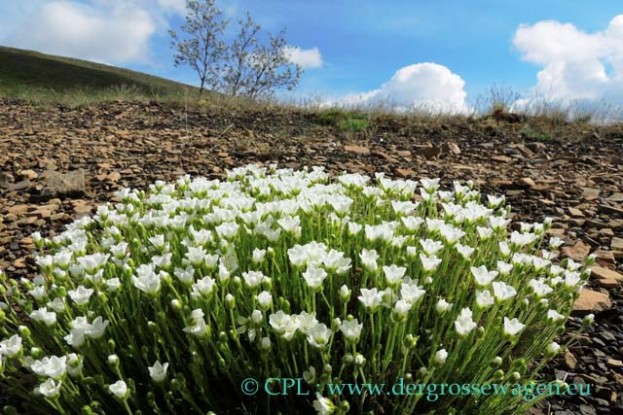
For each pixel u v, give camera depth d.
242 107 1.52
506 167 0.89
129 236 0.40
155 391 0.29
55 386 0.24
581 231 0.57
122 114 1.41
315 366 0.28
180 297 0.30
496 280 0.37
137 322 0.30
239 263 0.35
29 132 1.11
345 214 0.37
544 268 0.35
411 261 0.31
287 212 0.36
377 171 0.81
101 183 0.74
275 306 0.31
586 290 0.43
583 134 1.22
